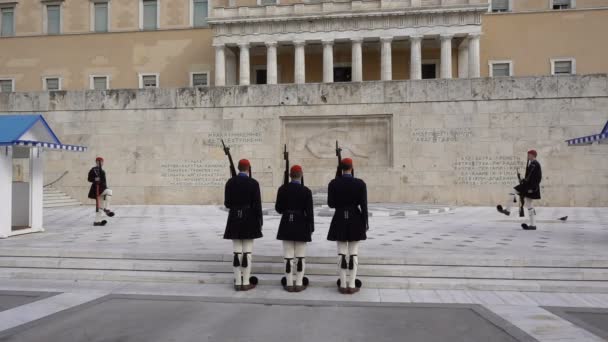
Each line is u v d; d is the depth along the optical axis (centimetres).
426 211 1808
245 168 772
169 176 2370
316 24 4281
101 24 4900
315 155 2311
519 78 2156
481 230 1287
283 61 4788
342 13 4188
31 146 1209
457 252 920
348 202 739
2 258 930
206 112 2355
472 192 2184
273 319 614
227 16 4350
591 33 4275
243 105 2333
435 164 2214
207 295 738
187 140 2362
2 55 4912
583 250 942
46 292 762
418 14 4119
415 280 802
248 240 766
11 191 1248
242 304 688
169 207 2219
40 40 4888
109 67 4834
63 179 2420
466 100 2194
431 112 2219
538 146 2136
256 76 4888
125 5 4844
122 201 2388
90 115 2420
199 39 4747
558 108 2120
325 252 934
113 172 2402
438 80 2217
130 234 1220
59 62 4872
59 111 2436
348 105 2273
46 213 1906
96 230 1312
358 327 581
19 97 2456
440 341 530
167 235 1196
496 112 2170
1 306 680
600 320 615
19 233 1201
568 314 640
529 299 722
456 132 2200
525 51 4372
